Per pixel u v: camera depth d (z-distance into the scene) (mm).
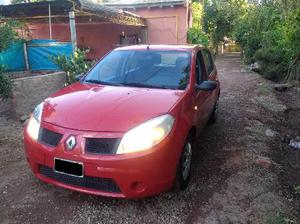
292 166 5148
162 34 19469
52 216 3461
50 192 3895
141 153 3227
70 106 3713
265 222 3510
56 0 10883
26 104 7012
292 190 4348
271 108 8539
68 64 8219
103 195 3340
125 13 15320
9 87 6289
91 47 18062
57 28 17625
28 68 10484
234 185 4246
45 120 3605
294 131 6898
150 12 19297
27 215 3469
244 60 19250
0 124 6297
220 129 6508
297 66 11477
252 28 18516
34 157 3568
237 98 9445
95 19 16078
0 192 3896
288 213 3744
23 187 4008
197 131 4516
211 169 4676
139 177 3254
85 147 3277
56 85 7867
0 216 3443
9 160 4777
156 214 3539
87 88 4305
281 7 12664
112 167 3207
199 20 25609
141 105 3662
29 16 13094
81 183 3373
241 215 3607
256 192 4109
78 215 3484
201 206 3729
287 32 9664
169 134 3439
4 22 7422
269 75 12836
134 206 3656
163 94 4016
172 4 18641
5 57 9914
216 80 5969
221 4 27188
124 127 3316
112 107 3617
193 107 4207
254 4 20016
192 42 19953
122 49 5215
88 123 3385
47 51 10242
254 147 5609
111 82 4562
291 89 10969
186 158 4016
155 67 4699
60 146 3354
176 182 3783
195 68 4730
